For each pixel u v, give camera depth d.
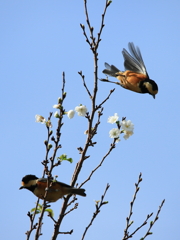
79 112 10.20
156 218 10.06
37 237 8.78
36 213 9.88
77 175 10.46
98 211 9.76
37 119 9.57
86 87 10.47
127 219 9.86
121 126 10.18
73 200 10.33
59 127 9.31
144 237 9.84
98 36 10.80
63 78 9.70
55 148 9.20
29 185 11.23
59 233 9.40
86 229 9.56
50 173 9.13
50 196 10.61
